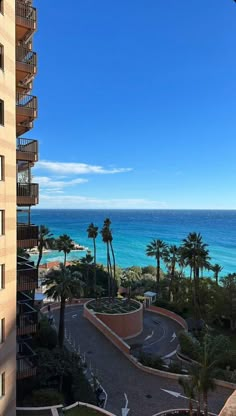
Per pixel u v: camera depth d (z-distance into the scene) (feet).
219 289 176.24
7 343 59.21
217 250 572.51
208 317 171.63
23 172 78.89
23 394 78.59
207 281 193.06
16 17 69.77
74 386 86.89
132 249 594.65
